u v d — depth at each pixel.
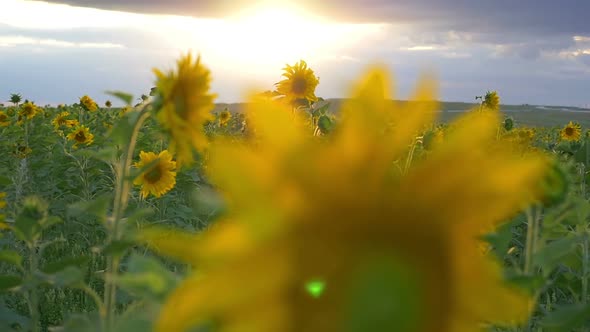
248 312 0.64
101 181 6.84
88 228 5.66
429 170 0.66
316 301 0.65
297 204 0.66
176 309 0.62
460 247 0.66
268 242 0.65
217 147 0.67
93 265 4.64
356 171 0.66
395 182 0.67
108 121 12.52
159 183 4.56
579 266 2.55
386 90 0.66
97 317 1.95
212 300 0.62
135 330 1.17
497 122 0.66
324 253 0.66
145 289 1.06
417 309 0.65
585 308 1.54
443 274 0.66
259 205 0.65
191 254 0.63
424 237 0.66
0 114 10.92
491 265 0.66
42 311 3.80
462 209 0.66
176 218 5.27
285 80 5.18
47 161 7.97
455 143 0.66
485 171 0.65
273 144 0.67
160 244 0.64
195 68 1.55
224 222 0.67
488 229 0.66
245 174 0.65
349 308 0.65
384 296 0.65
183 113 1.55
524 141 5.75
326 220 0.66
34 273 2.08
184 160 1.58
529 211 1.81
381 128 0.66
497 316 0.65
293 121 0.68
